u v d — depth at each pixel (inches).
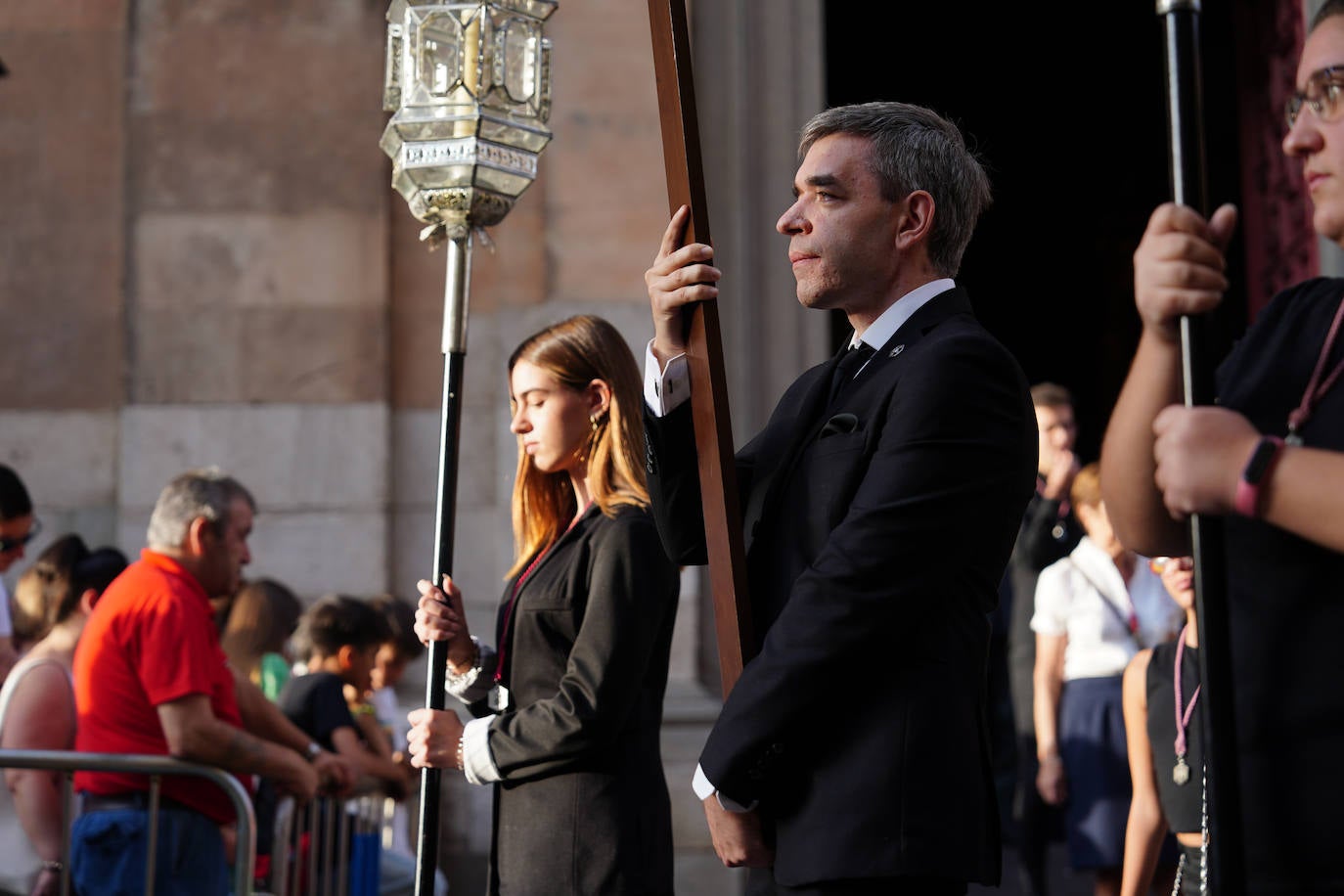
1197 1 106.4
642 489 199.2
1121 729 347.3
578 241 446.0
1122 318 858.1
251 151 454.9
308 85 457.1
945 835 144.8
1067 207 893.8
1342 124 108.7
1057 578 357.4
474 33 196.4
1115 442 115.8
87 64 457.7
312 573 442.0
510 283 450.3
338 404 448.1
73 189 454.6
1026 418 155.9
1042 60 893.8
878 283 165.9
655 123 448.5
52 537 443.8
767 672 145.3
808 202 167.9
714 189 448.5
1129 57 882.8
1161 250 105.4
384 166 456.8
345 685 352.5
